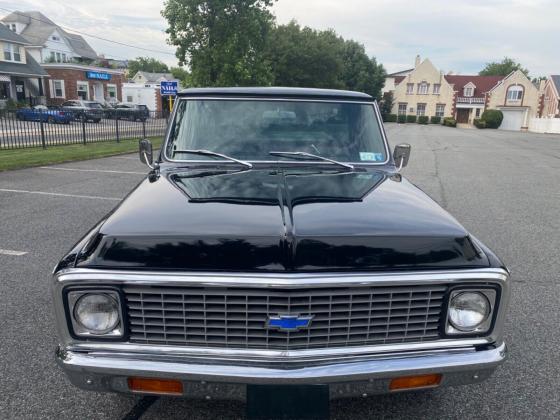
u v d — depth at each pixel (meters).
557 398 2.82
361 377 2.02
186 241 2.02
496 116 61.22
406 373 2.04
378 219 2.24
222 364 2.01
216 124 3.45
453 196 9.35
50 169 11.53
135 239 2.04
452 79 72.00
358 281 1.99
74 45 62.19
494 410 2.70
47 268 4.78
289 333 2.02
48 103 43.31
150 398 2.75
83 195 8.41
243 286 1.96
